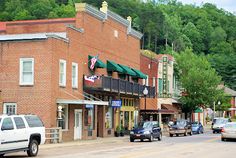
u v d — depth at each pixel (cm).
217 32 12800
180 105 7175
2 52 3462
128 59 5144
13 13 6612
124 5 9662
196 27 12769
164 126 6272
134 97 5244
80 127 3812
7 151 2019
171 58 6844
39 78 3369
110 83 4212
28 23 4456
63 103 3484
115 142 3669
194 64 7225
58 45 3456
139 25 10294
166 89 6425
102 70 4372
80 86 3853
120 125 4778
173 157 2114
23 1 6888
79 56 3838
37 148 2228
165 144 3291
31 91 3381
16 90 3416
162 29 10919
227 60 12344
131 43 5256
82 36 3900
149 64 5959
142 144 3322
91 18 4100
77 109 3750
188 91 7025
